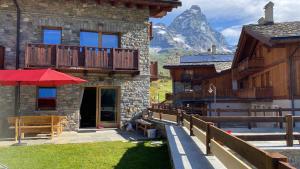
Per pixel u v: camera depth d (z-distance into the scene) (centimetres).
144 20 1881
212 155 734
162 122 1538
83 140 1362
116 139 1395
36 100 1658
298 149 927
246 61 2497
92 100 1781
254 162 375
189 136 1060
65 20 1723
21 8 1655
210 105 2997
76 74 1705
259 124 2202
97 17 1784
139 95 1831
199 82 4188
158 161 944
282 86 2009
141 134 1573
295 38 1752
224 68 3822
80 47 1661
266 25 2223
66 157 1002
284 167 282
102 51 1698
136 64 1766
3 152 1076
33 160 955
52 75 1269
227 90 3117
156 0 1833
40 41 1678
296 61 1906
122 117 1784
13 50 1630
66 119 1683
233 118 1014
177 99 3338
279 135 952
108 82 1767
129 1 1784
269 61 2283
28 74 1274
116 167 876
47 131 1381
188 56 5006
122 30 1828
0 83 1321
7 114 1599
